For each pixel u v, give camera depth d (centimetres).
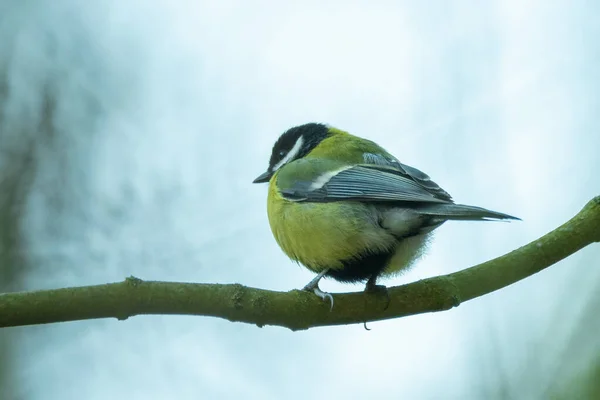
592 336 1127
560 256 865
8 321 741
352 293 875
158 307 779
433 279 888
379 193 979
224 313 805
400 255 1002
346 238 986
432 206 934
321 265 1025
